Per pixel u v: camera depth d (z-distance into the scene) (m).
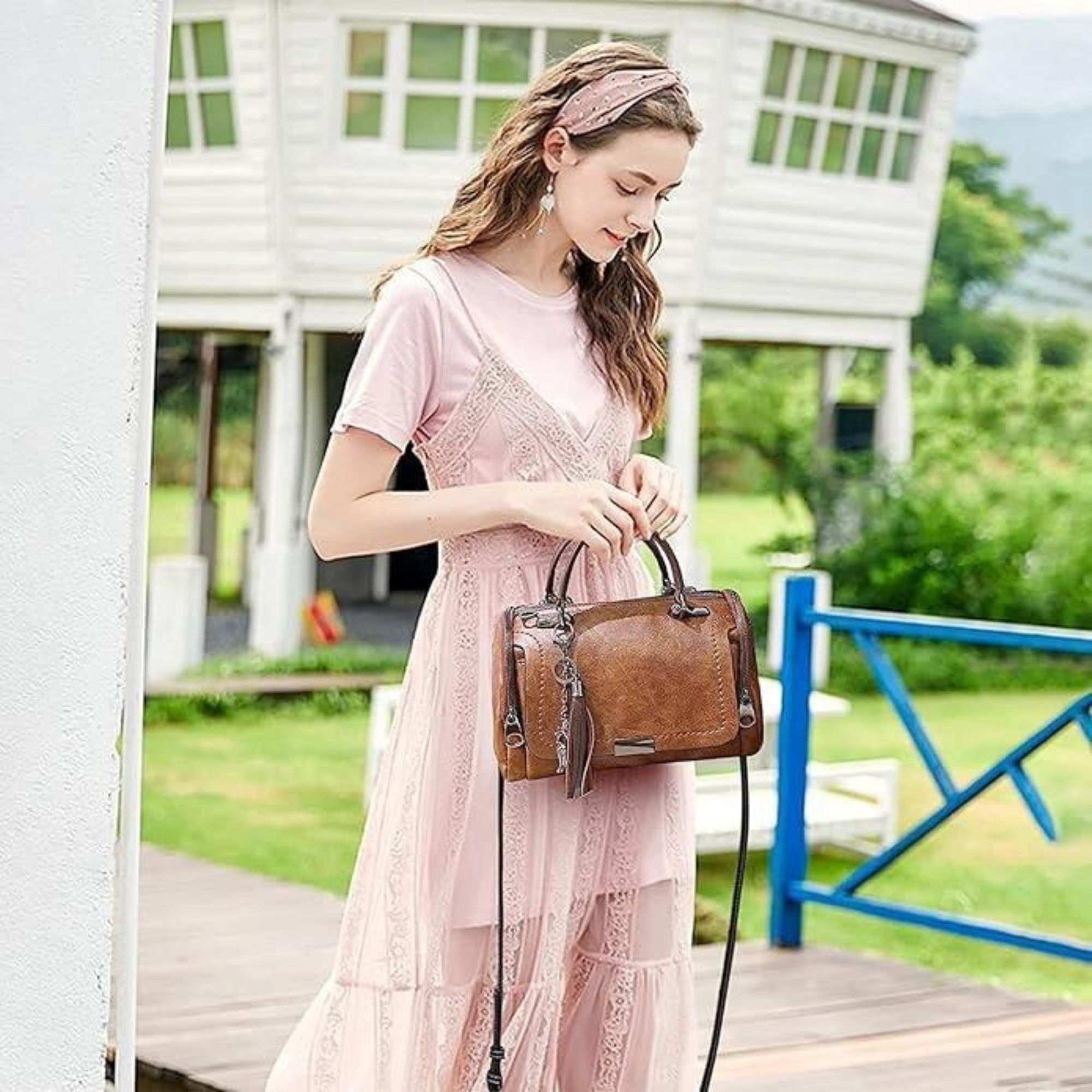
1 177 2.32
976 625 5.19
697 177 15.00
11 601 2.37
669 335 15.34
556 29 14.53
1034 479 20.88
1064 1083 4.69
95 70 2.41
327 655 14.62
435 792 3.31
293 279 14.72
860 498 17.66
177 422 34.44
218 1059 4.67
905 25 16.06
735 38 14.73
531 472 3.32
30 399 2.37
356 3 14.28
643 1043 3.38
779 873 5.88
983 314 35.53
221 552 25.58
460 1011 3.32
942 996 5.44
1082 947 5.11
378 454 3.25
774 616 15.75
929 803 11.12
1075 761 12.47
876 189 16.53
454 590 3.32
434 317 3.27
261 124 14.52
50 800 2.43
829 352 18.72
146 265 2.49
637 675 3.22
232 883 6.83
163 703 13.19
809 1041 4.99
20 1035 2.42
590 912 3.38
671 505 3.33
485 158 3.34
